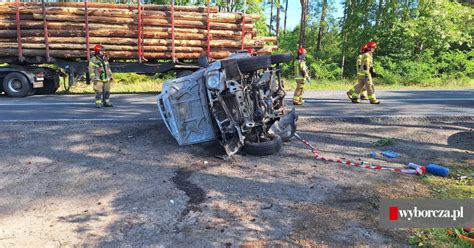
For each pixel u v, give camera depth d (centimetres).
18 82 1267
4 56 1335
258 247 331
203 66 735
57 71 1406
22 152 610
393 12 2431
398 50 2344
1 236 354
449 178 502
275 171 530
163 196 444
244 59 585
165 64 1405
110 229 366
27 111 934
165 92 619
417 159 586
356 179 498
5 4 1320
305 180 495
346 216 390
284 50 3275
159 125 779
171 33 1381
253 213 398
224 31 1427
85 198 440
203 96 618
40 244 340
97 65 983
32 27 1313
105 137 698
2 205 422
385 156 600
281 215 393
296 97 1050
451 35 2233
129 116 867
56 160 574
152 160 576
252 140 612
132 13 1351
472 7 2553
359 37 2542
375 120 845
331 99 1189
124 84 1684
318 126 794
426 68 2111
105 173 521
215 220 383
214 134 624
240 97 584
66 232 361
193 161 572
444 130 764
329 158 586
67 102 1109
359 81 1082
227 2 2766
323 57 2792
